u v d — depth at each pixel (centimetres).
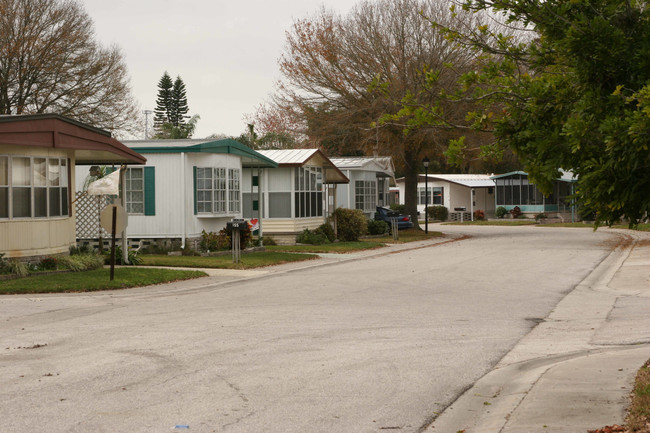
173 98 9725
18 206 1841
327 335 1101
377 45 4219
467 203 6906
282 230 3338
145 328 1158
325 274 2127
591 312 1361
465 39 728
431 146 4362
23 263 1834
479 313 1344
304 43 4478
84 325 1189
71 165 2056
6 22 4284
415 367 888
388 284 1839
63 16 4478
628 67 624
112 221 1767
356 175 4303
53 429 629
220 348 994
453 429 643
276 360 920
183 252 2550
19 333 1113
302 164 3306
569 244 3447
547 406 686
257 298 1564
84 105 4628
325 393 759
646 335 1099
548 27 653
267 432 625
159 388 774
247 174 3366
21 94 4388
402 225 4600
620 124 555
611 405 679
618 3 635
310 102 4597
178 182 2570
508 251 3033
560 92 641
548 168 630
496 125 677
